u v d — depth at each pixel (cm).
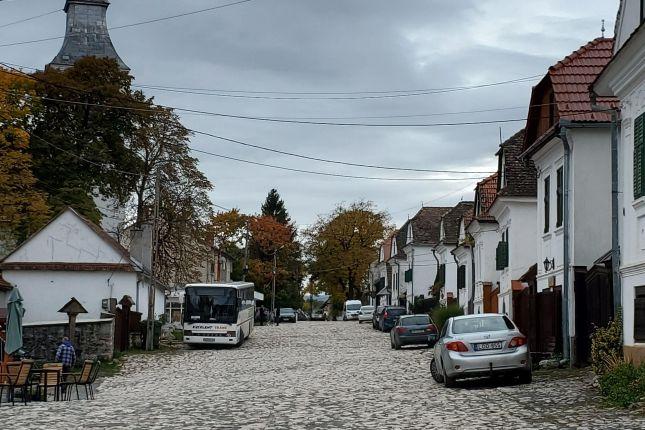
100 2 9362
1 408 2041
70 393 2331
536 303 3012
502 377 2411
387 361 3503
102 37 9344
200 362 3722
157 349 4634
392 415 1703
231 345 4934
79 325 3600
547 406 1733
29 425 1638
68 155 6009
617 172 2134
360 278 10888
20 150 5016
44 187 5991
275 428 1528
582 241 2700
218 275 10075
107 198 6531
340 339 5481
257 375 2956
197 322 4678
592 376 2245
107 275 5006
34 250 5012
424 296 8175
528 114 3158
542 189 3116
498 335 2212
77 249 5031
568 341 2616
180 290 6662
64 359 2709
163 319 5953
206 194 6569
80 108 6169
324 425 1565
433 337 4350
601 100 2478
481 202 4856
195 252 6531
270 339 5588
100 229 5150
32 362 2186
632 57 1853
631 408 1614
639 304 1922
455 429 1459
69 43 9275
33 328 3478
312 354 4084
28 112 5000
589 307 2547
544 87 2998
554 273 2895
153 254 4641
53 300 4978
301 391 2297
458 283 5875
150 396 2277
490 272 4691
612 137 2136
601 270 2403
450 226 6962
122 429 1538
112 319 3759
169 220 6406
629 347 1961
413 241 8619
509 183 4022
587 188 2714
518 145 4147
